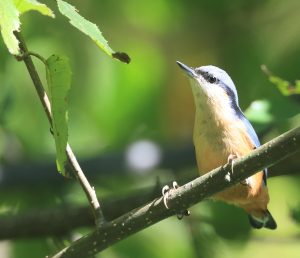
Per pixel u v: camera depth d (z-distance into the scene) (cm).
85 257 804
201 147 1069
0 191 1342
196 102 1097
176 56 1521
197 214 1295
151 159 1352
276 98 998
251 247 1470
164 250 1329
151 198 1241
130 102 1470
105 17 1523
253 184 1019
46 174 1330
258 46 1485
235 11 1516
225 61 1490
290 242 1284
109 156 1351
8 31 626
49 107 689
